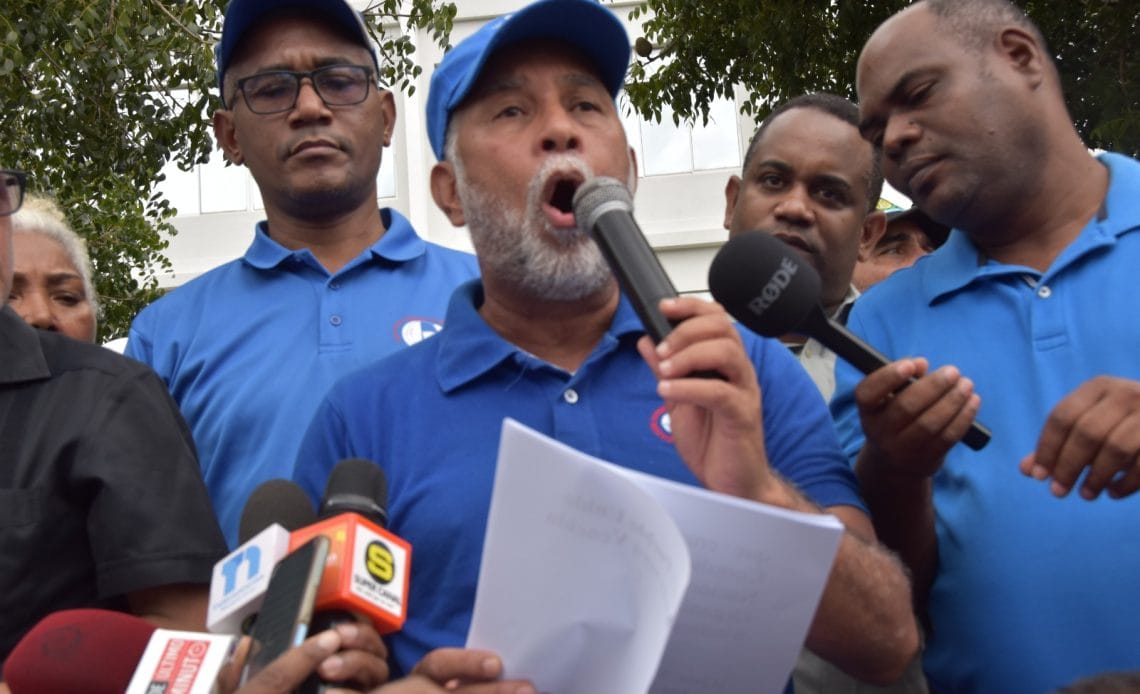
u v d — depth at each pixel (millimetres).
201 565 2047
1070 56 7188
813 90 7867
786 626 1549
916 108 2398
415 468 2029
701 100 8359
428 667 1547
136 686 1438
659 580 1397
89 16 7160
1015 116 2340
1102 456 1789
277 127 2986
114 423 2139
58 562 2059
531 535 1482
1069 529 2129
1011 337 2311
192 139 8188
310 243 3070
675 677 1607
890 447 1979
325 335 2811
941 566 2289
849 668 1891
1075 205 2383
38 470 2086
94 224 9867
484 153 2172
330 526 1532
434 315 2898
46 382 2193
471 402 2082
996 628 2152
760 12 7758
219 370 2826
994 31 2396
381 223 3199
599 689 1511
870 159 3160
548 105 2182
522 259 2121
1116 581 2072
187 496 2115
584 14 2193
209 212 16188
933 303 2457
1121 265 2234
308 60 3002
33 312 3262
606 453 1988
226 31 3049
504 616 1528
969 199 2355
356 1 14398
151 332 3020
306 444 2160
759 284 1884
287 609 1414
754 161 3201
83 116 7812
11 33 7004
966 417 1910
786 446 2084
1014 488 2191
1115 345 2170
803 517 1482
